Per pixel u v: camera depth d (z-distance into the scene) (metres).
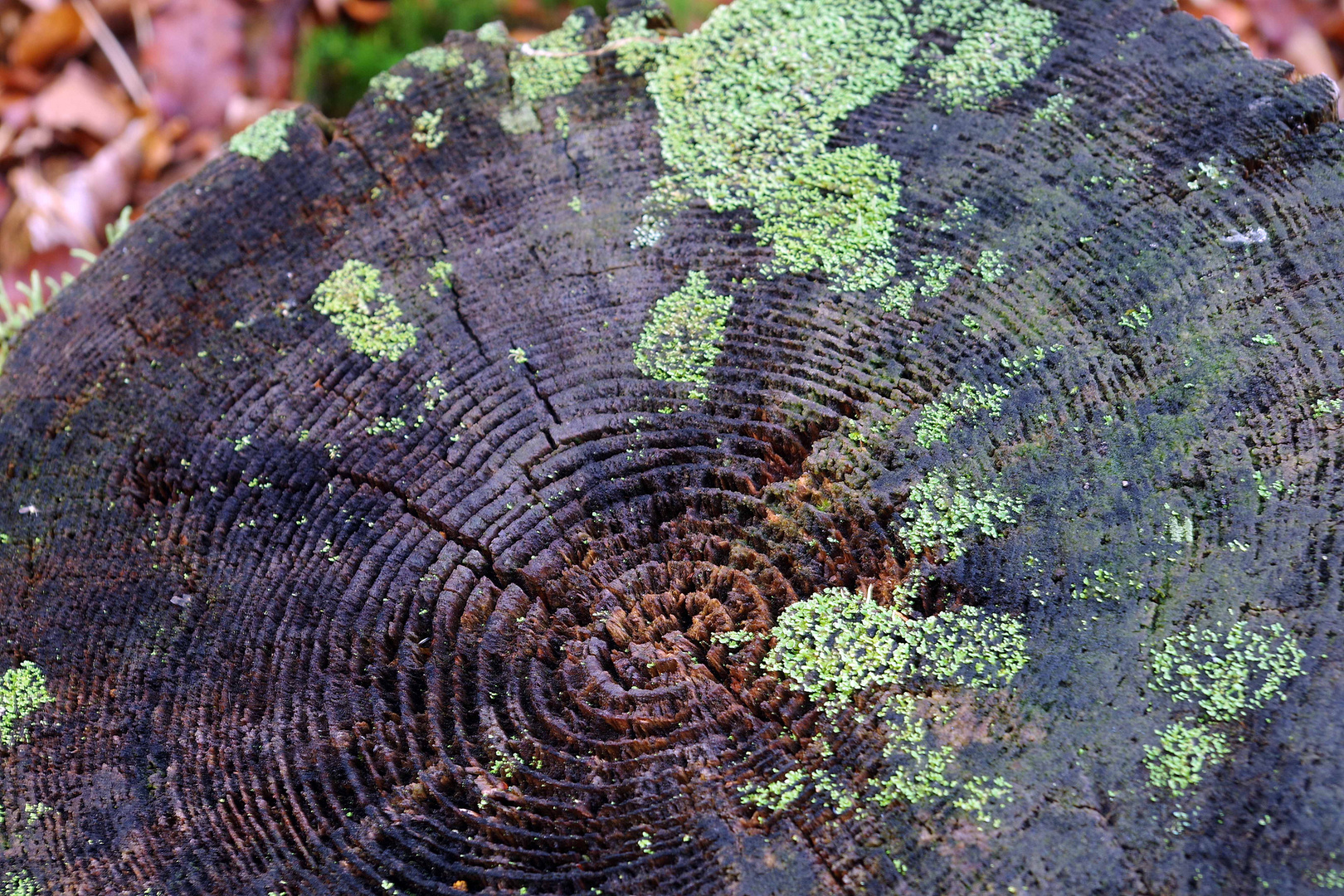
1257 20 1.49
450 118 1.11
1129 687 1.01
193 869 1.02
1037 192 1.08
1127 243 1.06
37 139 1.48
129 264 1.10
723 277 1.08
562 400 1.07
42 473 1.08
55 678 1.05
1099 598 1.02
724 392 1.07
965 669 1.02
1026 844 0.99
